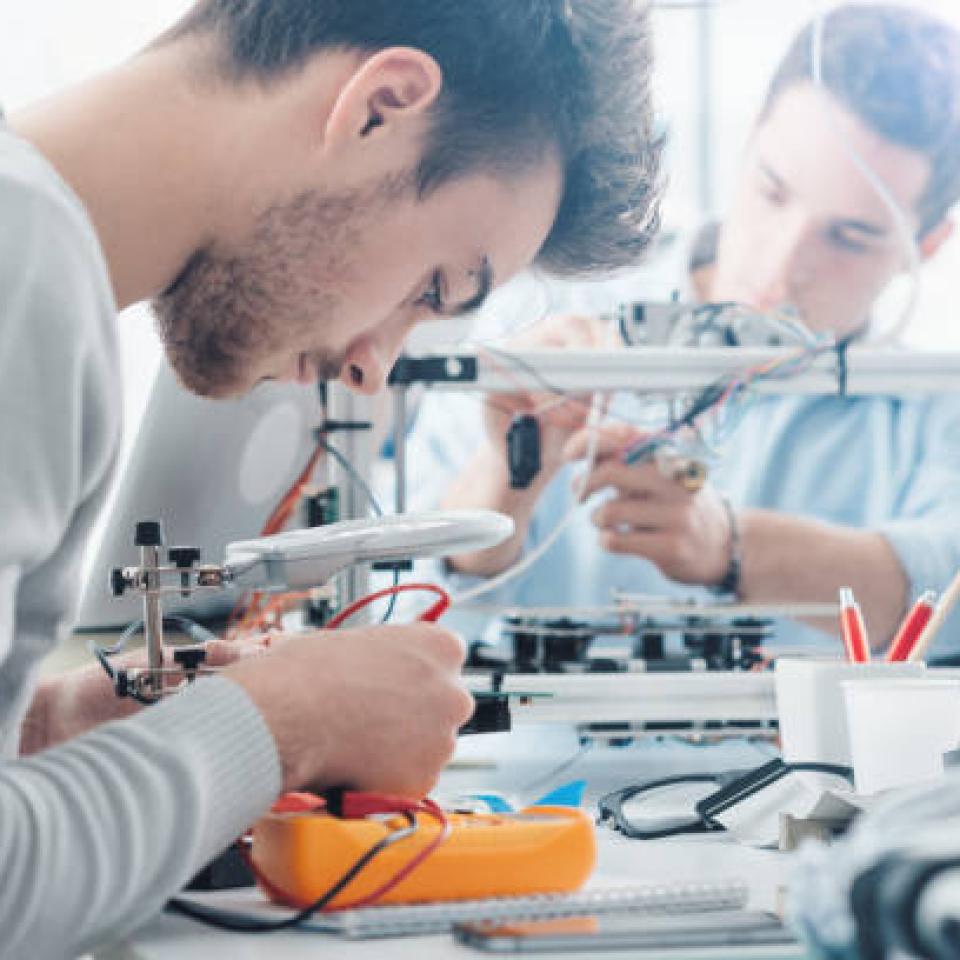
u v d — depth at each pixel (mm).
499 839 593
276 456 1251
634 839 837
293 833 587
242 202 748
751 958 500
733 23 2805
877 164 2645
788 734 852
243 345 790
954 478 2539
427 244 781
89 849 509
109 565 1165
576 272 900
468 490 2209
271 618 1276
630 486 1874
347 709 615
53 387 554
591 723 1127
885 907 329
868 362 1293
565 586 2506
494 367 1246
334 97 745
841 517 2607
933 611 938
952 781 384
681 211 2830
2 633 556
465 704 656
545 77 787
